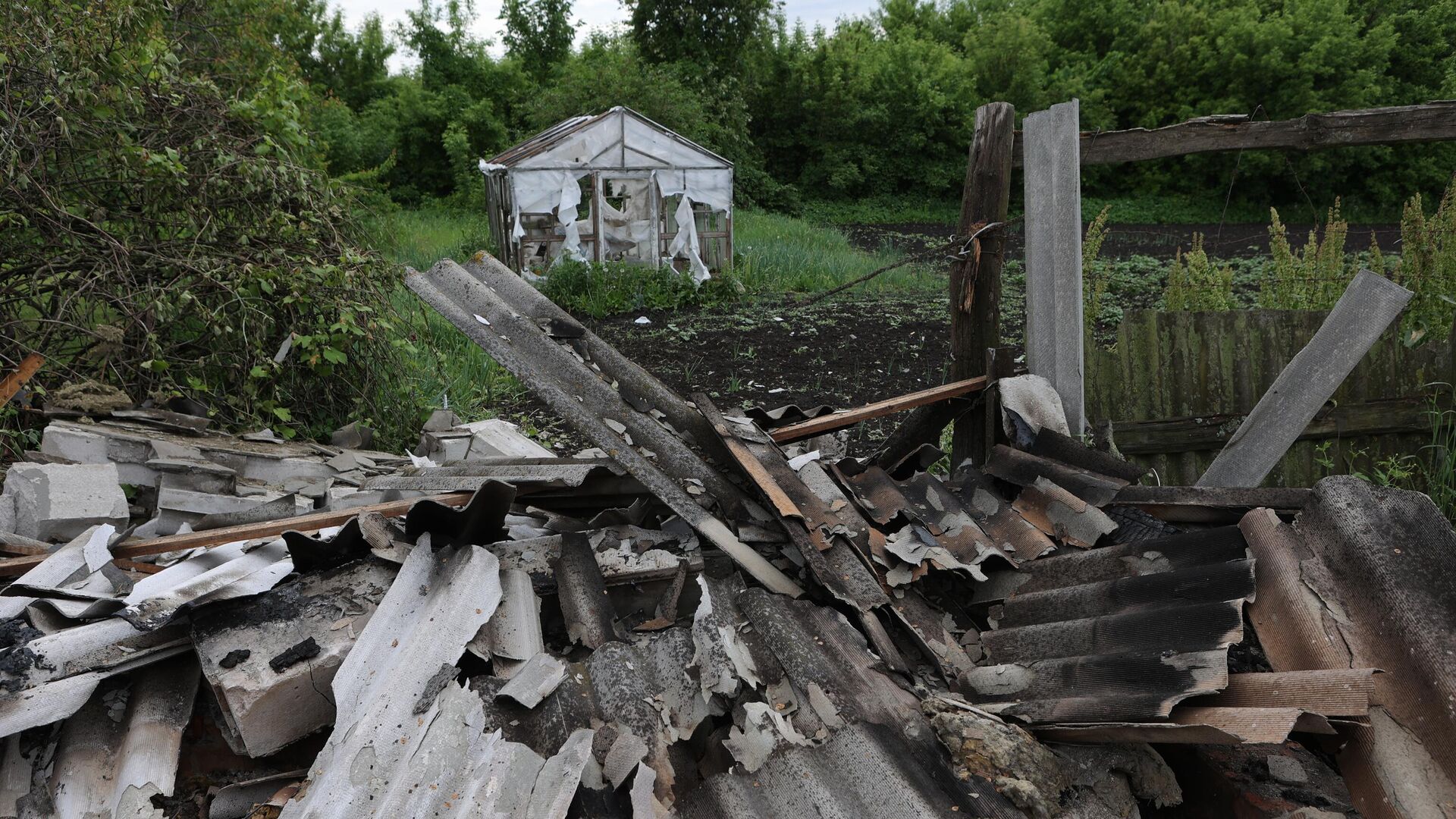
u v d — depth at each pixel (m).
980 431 4.10
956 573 2.73
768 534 2.74
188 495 3.52
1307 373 3.79
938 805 1.80
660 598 2.68
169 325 4.95
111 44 4.85
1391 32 26.81
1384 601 2.03
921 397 3.80
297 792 2.01
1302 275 5.49
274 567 2.62
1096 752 2.01
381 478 3.43
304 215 5.47
